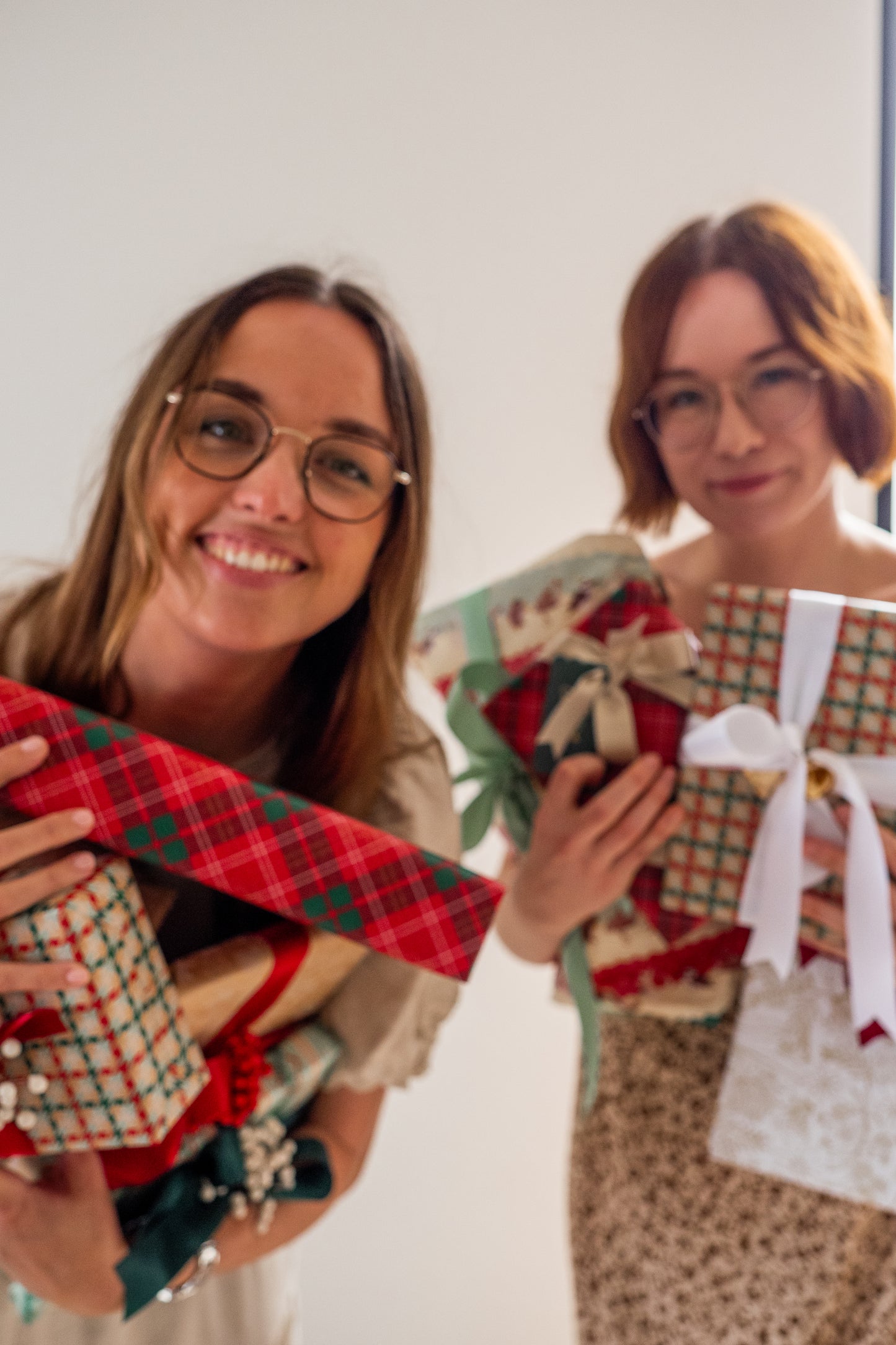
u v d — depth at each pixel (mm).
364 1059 714
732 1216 865
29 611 742
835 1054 789
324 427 663
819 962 803
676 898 770
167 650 690
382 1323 1152
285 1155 648
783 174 1183
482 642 843
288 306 675
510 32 1177
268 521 640
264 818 572
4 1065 539
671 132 1186
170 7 1142
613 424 962
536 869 795
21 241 1119
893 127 1184
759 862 744
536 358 1182
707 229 897
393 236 1167
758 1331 858
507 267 1178
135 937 549
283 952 614
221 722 740
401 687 767
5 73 1120
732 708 729
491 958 1190
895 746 735
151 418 666
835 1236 844
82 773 563
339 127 1159
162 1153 573
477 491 1179
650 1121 892
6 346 1110
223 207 1142
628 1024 905
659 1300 889
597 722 789
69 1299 587
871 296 888
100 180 1128
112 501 693
